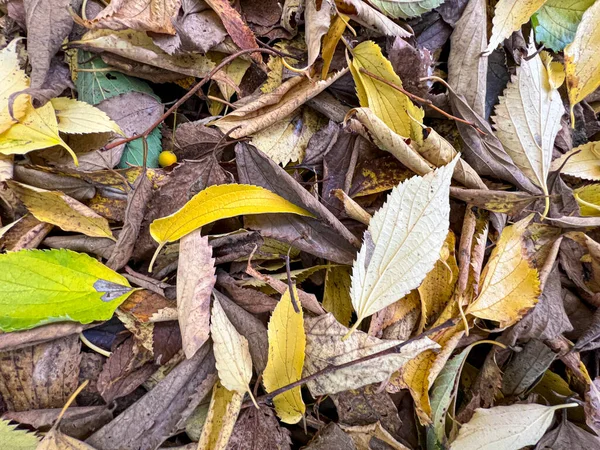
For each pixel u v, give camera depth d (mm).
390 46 233
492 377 234
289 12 228
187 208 193
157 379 200
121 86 222
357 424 216
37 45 201
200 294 188
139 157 219
